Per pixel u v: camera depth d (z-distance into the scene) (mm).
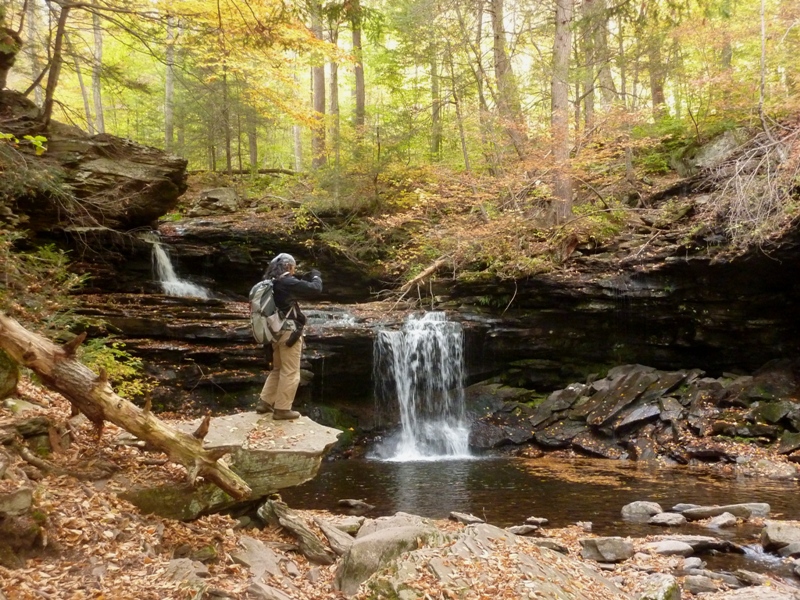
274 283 6398
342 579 5141
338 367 15766
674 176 18516
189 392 13609
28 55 13977
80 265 14367
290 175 24578
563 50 17500
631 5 17188
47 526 4352
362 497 10188
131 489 5230
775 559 7047
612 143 17312
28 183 11312
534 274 16406
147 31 12414
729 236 14219
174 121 23125
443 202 18016
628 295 15789
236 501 5738
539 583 4805
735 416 13391
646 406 14375
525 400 16531
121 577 4129
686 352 16219
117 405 5293
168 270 17156
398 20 20047
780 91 16203
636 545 7383
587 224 17000
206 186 22484
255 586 4551
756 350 15211
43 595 3713
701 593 5848
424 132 21703
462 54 22328
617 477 11695
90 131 20484
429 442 15484
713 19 17266
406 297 18469
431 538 5449
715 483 10984
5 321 5191
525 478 11734
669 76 19234
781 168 13555
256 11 11195
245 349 14023
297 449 5969
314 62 16938
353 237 19125
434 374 16531
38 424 5398
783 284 14305
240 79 17281
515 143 17672
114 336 13094
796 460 11891
